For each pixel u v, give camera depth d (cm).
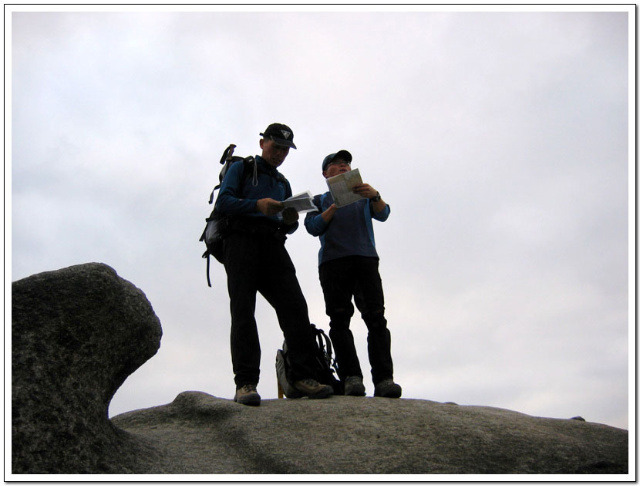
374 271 476
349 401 397
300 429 349
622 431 365
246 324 405
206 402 392
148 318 349
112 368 331
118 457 307
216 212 437
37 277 323
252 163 435
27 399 290
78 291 323
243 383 397
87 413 307
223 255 436
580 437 352
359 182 446
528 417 385
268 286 434
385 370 452
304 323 425
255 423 359
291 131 444
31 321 309
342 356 464
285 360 446
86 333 318
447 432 341
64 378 305
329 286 475
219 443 348
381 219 492
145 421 391
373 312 465
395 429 346
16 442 280
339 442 332
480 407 411
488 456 319
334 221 487
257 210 411
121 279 346
